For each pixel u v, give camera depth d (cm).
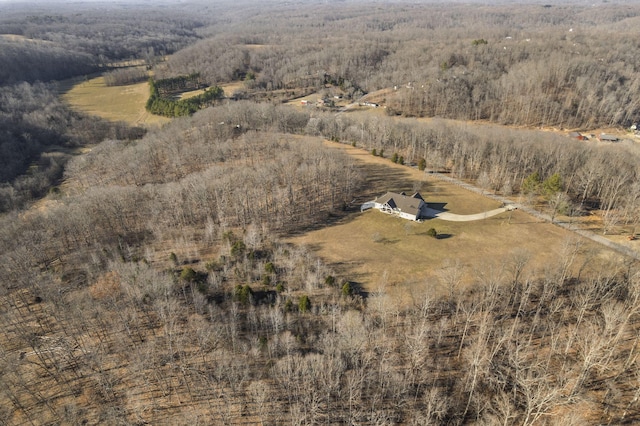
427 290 8088
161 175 14300
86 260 9700
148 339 7525
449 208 12344
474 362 6259
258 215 11625
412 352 6762
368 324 7625
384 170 15112
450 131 16175
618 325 7269
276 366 6806
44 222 10162
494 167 13812
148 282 8344
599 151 13188
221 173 12619
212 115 18300
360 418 6159
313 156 13612
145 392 6619
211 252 10175
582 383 6231
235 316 7838
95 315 7819
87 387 6725
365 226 11500
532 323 7769
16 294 8544
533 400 5584
